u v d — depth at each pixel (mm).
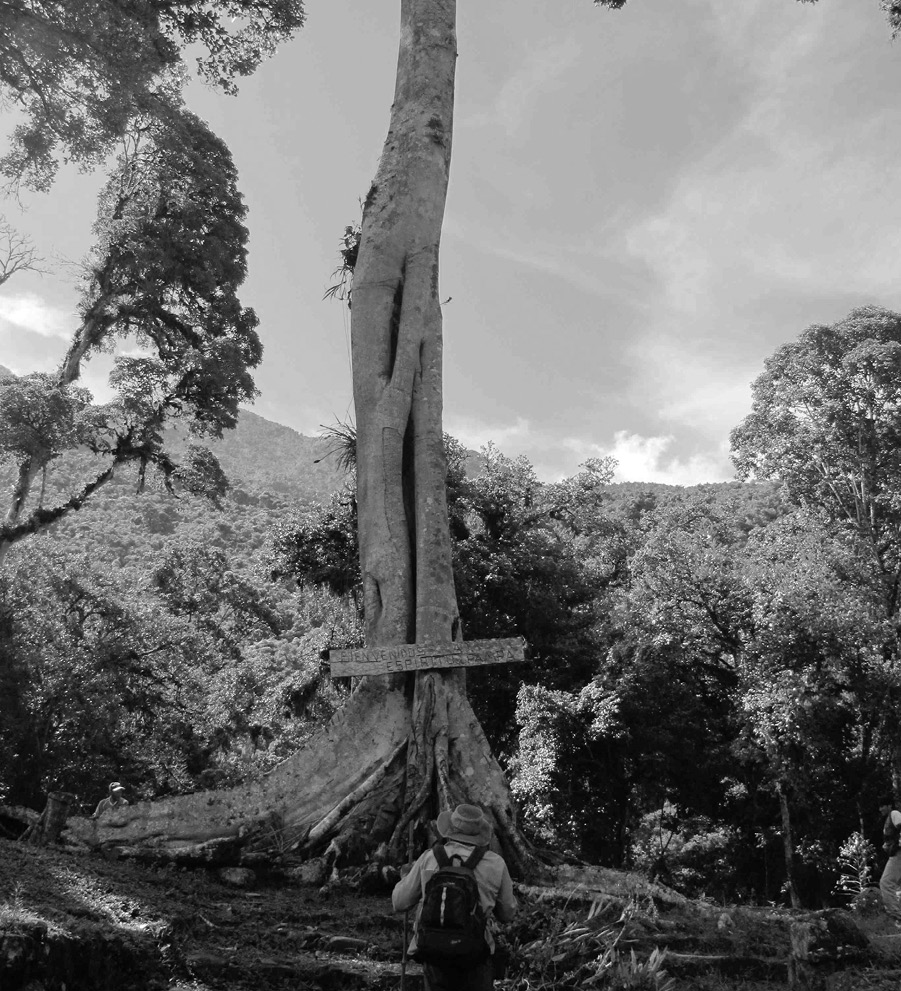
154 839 10859
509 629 29047
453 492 30172
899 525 32812
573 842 27328
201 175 31656
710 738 26938
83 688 31750
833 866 25422
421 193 16188
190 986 6801
